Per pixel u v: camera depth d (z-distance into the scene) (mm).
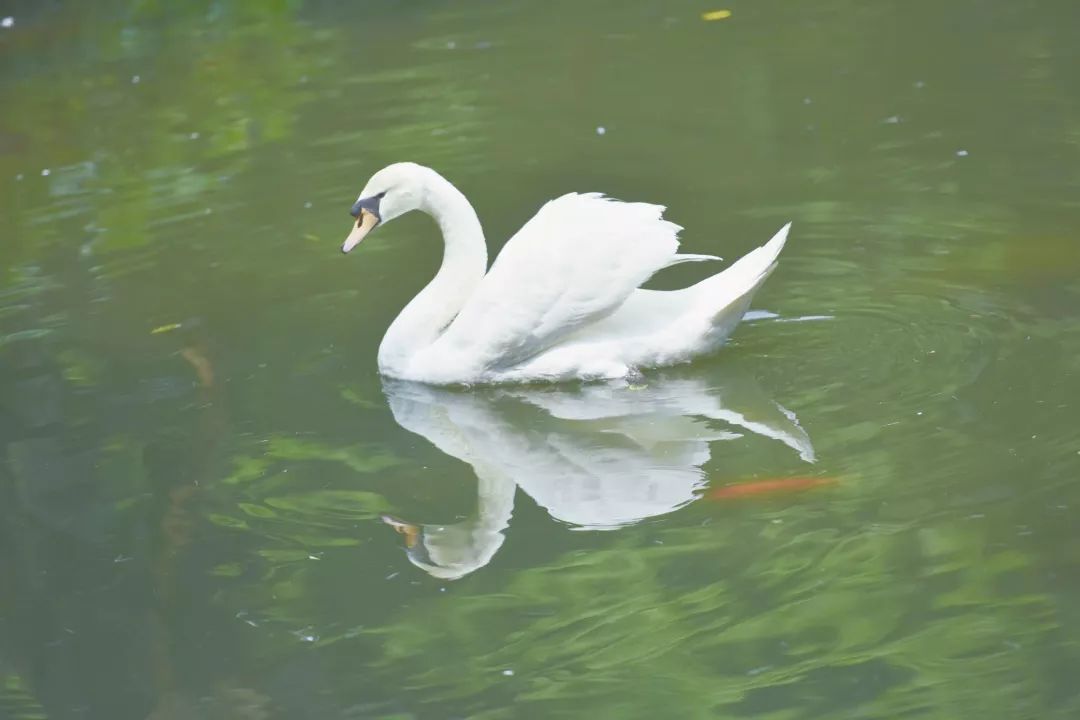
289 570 9242
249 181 17156
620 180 16172
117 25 25562
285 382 12141
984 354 11367
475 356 11852
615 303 11609
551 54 21297
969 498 9305
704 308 11594
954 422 10320
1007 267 13102
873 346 11789
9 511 10266
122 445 11125
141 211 16469
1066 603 8164
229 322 13414
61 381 12344
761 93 18766
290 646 8445
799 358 11719
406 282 14156
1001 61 19031
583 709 7645
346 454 10828
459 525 9688
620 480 10133
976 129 16781
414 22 23891
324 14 25016
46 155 18766
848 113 17719
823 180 15711
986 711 7383
